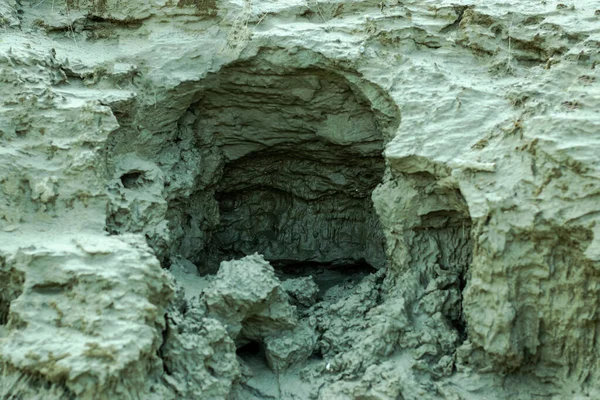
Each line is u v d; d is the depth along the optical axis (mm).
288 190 5645
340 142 5020
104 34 4988
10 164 3932
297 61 4645
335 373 4160
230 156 5285
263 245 5688
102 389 3072
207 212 5281
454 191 4012
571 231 3480
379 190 4527
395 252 4531
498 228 3668
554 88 4031
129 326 3227
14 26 4785
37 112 4086
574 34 4293
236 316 4094
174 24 4898
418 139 4133
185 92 4742
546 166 3609
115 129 4102
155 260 3500
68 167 3977
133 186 4488
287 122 5102
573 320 3641
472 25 4582
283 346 4211
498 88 4320
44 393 3129
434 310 4246
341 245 5621
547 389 3859
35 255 3414
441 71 4426
